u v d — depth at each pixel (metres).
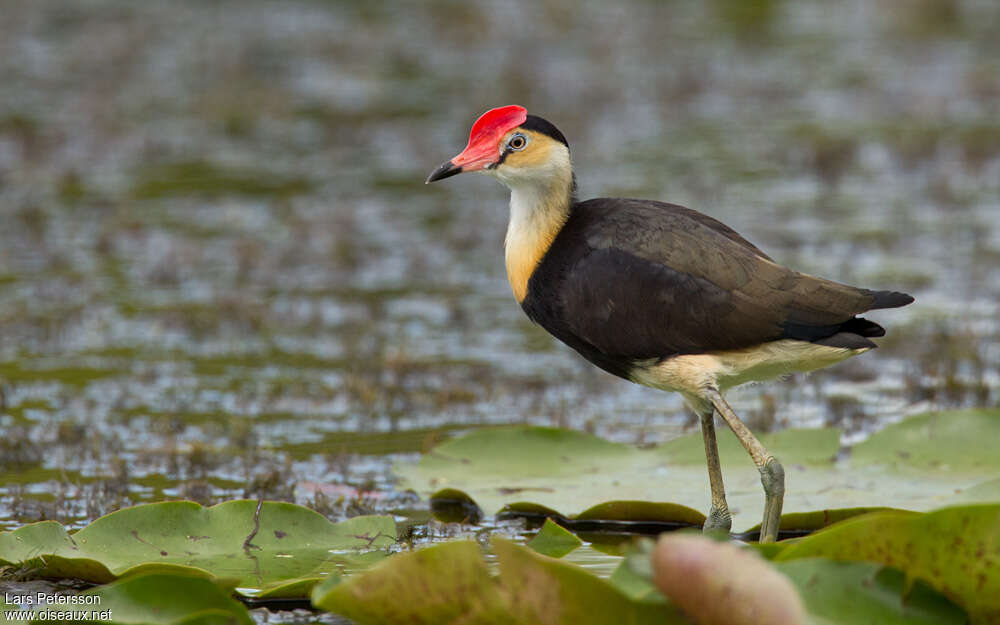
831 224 17.56
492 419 11.84
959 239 16.89
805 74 26.69
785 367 8.60
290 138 22.72
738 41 29.48
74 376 12.79
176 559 8.11
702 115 23.89
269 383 12.70
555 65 27.12
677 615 6.31
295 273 16.28
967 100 24.73
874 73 26.67
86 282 15.68
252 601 7.75
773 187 19.42
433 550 6.47
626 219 8.85
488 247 17.42
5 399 12.05
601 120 23.41
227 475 10.42
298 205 19.00
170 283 15.80
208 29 30.73
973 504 6.61
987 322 13.95
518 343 14.07
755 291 8.38
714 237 8.62
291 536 8.42
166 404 12.08
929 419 10.23
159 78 26.47
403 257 16.92
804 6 33.22
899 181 19.84
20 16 31.80
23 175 20.09
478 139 9.21
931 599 6.62
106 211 18.58
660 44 29.03
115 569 7.86
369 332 14.21
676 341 8.53
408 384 12.70
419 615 6.56
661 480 9.85
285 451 10.97
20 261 16.48
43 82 25.97
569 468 10.16
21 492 9.80
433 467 10.18
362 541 8.47
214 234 17.67
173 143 22.36
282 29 30.66
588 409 12.10
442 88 25.62
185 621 6.65
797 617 5.91
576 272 8.82
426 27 30.91
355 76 26.64
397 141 22.31
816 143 21.22
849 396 12.18
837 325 8.37
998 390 12.07
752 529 8.85
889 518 6.55
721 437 10.46
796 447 10.26
